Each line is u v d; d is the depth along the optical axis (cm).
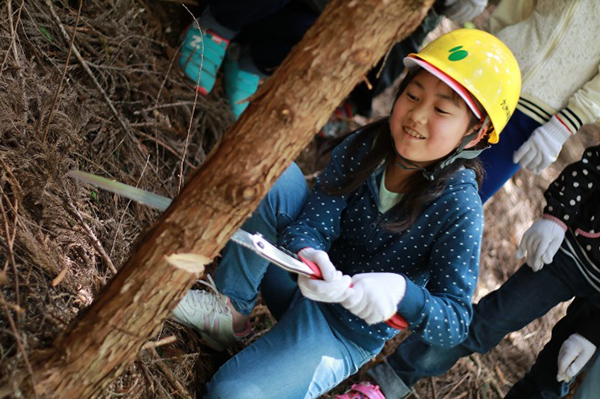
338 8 110
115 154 228
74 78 232
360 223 186
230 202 117
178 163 249
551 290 225
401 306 161
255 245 133
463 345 230
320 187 187
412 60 165
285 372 180
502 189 401
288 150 116
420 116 161
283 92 112
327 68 110
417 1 107
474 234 175
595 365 214
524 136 240
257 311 240
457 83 158
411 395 258
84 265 180
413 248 182
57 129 201
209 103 288
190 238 119
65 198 187
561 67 232
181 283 121
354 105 327
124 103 250
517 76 169
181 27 303
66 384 124
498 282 357
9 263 153
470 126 165
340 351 190
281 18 283
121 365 128
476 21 424
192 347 203
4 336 134
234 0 264
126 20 266
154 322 125
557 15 230
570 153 444
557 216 218
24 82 196
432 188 172
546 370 229
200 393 195
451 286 173
